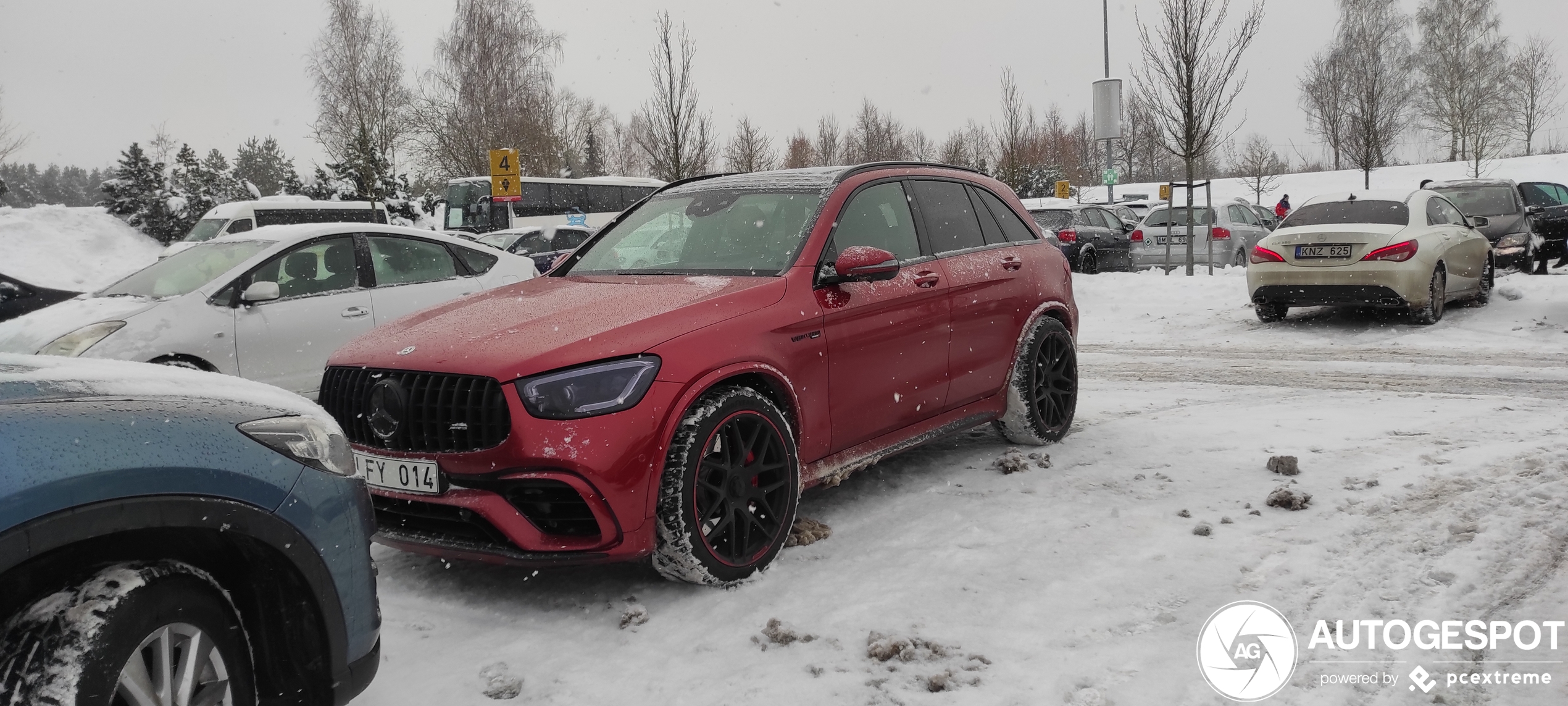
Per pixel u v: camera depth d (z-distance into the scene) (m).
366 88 36.41
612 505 3.21
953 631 3.09
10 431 1.83
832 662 2.91
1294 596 3.28
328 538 2.34
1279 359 8.90
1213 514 4.16
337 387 3.66
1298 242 10.28
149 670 1.99
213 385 2.35
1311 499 4.27
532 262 8.27
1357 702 2.60
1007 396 5.22
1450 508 4.10
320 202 26.66
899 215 4.72
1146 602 3.26
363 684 2.44
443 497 3.31
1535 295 11.52
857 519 4.29
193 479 2.05
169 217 32.94
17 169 29.67
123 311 6.06
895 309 4.35
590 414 3.20
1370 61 42.22
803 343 3.88
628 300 3.78
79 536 1.85
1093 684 2.71
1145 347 10.22
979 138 42.03
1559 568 3.44
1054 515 4.20
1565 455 4.86
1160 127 17.95
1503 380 7.29
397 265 7.33
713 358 3.49
